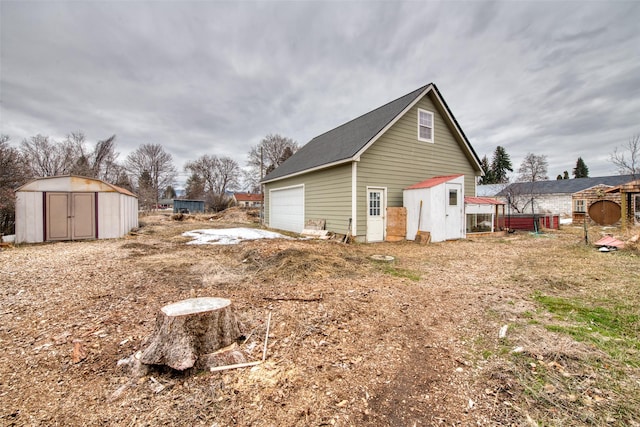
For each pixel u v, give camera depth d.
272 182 15.79
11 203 9.81
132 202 14.53
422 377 2.18
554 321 3.12
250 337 2.79
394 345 2.68
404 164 10.55
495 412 1.79
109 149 30.03
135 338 2.79
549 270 5.33
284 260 5.82
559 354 2.41
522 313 3.37
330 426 1.68
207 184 52.00
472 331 2.95
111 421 1.70
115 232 11.23
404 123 10.52
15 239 9.62
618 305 3.49
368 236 9.77
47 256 7.02
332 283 4.71
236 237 11.15
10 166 11.80
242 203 46.84
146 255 7.27
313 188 11.66
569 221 19.66
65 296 4.04
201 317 2.31
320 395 1.97
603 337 2.70
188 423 1.69
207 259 6.70
